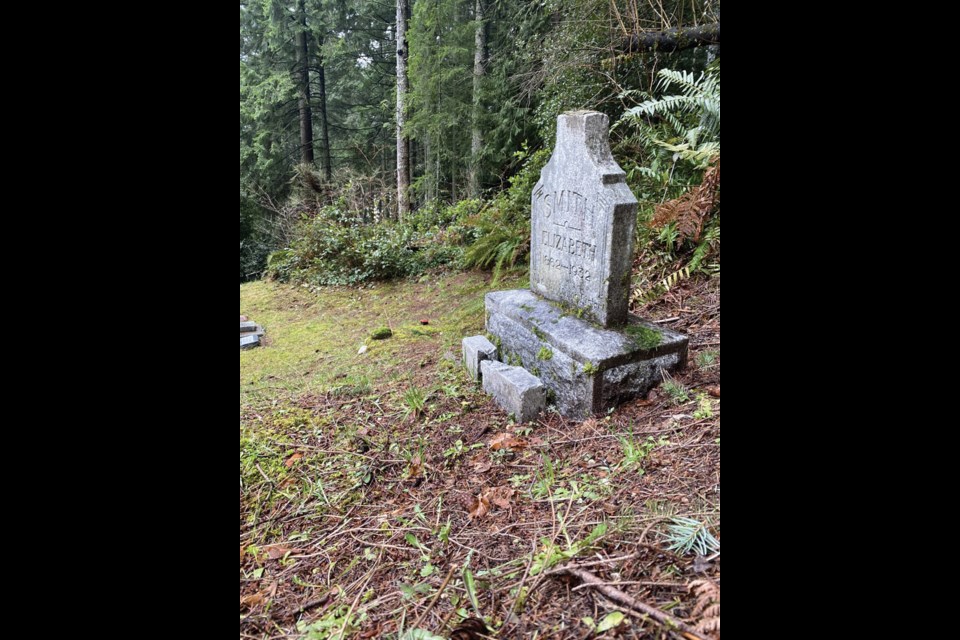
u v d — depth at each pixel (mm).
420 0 11773
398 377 4484
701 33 5527
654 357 3256
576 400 3250
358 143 17438
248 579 2279
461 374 4293
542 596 1746
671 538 1854
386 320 6375
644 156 5902
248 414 4020
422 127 12344
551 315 3750
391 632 1766
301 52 16750
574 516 2217
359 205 10602
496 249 6953
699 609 1464
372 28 17781
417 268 7961
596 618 1591
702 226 4508
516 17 9422
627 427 2932
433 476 2900
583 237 3510
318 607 2041
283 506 2832
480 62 11836
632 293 4441
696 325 3936
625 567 1781
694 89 5082
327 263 8469
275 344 5984
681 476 2291
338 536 2508
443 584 1883
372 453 3244
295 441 3508
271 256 9641
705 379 3221
